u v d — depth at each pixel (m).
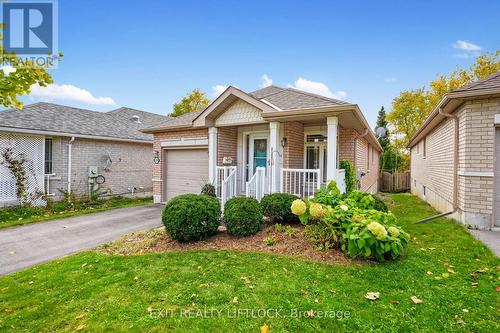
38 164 10.31
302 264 3.95
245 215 5.33
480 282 3.31
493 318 2.58
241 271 3.78
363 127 8.64
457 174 6.68
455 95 5.79
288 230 5.27
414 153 16.23
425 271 3.65
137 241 5.54
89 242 5.81
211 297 3.09
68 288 3.45
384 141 26.28
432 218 6.59
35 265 4.53
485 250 4.44
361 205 5.30
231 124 8.28
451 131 7.41
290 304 2.88
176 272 3.82
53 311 2.93
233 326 2.55
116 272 3.91
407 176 19.09
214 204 5.53
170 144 10.90
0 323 2.72
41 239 6.05
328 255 4.25
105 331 2.54
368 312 2.70
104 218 8.27
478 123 5.87
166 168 11.37
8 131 9.40
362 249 3.92
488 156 5.77
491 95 5.54
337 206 4.63
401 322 2.54
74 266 4.23
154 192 11.49
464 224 6.04
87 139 12.01
